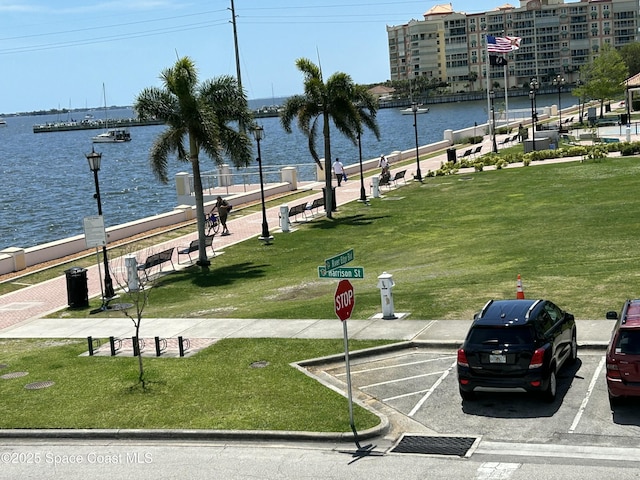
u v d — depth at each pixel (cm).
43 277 3109
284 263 3097
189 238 3766
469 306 2077
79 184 9500
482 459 1223
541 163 5153
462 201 4106
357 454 1286
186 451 1352
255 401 1533
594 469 1149
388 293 2047
